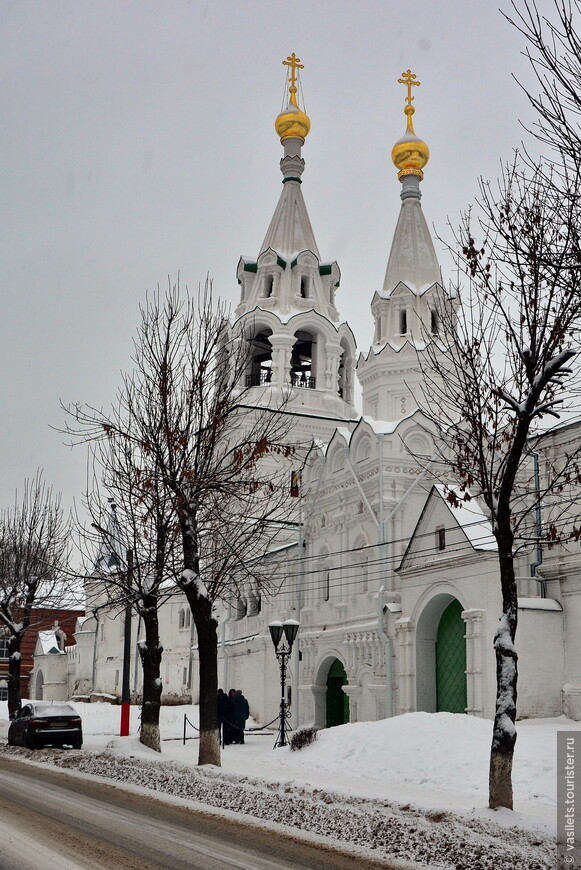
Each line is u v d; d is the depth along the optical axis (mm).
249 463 26797
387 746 24891
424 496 40812
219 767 22172
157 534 27234
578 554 32719
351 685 40750
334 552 44094
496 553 32781
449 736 24438
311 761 25812
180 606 65062
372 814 15562
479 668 32406
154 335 26344
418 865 12391
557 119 14852
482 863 12336
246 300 63406
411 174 58969
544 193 15594
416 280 55719
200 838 13844
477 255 16688
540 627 32844
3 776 22016
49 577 45094
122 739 27188
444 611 36625
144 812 16453
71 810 16391
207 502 31031
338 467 44656
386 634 38312
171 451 24766
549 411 16141
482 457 16953
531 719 31844
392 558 39531
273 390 58812
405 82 61125
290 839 14141
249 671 50625
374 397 54750
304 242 64062
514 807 17375
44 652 85188
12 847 12516
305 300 62094
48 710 30891
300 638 45594
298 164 65938
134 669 71688
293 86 67500
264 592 49094
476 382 17203
